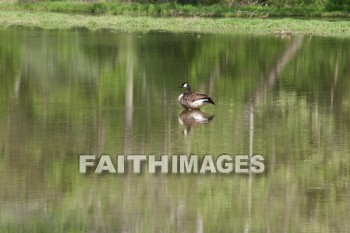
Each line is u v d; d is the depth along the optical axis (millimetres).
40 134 39688
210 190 31969
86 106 46656
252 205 30391
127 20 104750
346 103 48250
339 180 33188
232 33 91625
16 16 108875
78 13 119250
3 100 48406
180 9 120312
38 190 31781
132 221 28797
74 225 28469
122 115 44000
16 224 28859
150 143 38094
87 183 32719
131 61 66500
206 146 37688
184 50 74062
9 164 34781
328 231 28078
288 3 131875
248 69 62094
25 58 68625
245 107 46562
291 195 31375
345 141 39062
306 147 37969
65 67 63250
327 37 87188
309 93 51656
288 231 27953
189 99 45062
